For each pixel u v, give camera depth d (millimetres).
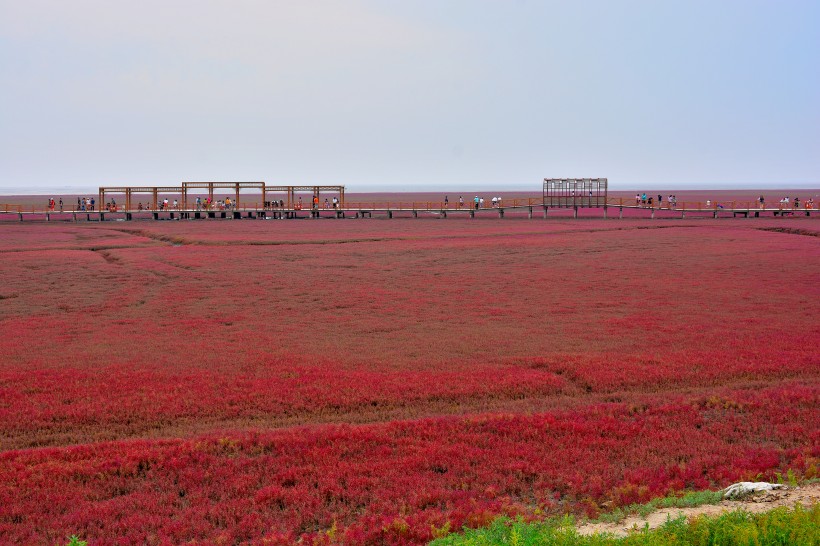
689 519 10680
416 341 28828
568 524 10867
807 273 44281
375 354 26766
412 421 18719
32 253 57688
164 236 72062
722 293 38312
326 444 17031
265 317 33812
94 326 31922
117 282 43781
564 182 95625
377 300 37906
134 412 20078
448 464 15672
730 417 18750
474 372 24047
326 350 27438
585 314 33688
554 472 14977
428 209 99562
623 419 18844
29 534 12570
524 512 12922
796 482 13289
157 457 16078
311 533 12602
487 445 16922
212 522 12945
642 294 38562
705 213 102312
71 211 95938
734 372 23375
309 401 21078
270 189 99250
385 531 12055
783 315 32500
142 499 13977
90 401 21094
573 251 57219
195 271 48062
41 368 24766
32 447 17625
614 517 11977
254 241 65875
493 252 57375
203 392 21891
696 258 51781
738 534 9305
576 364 24656
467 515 12633
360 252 58094
